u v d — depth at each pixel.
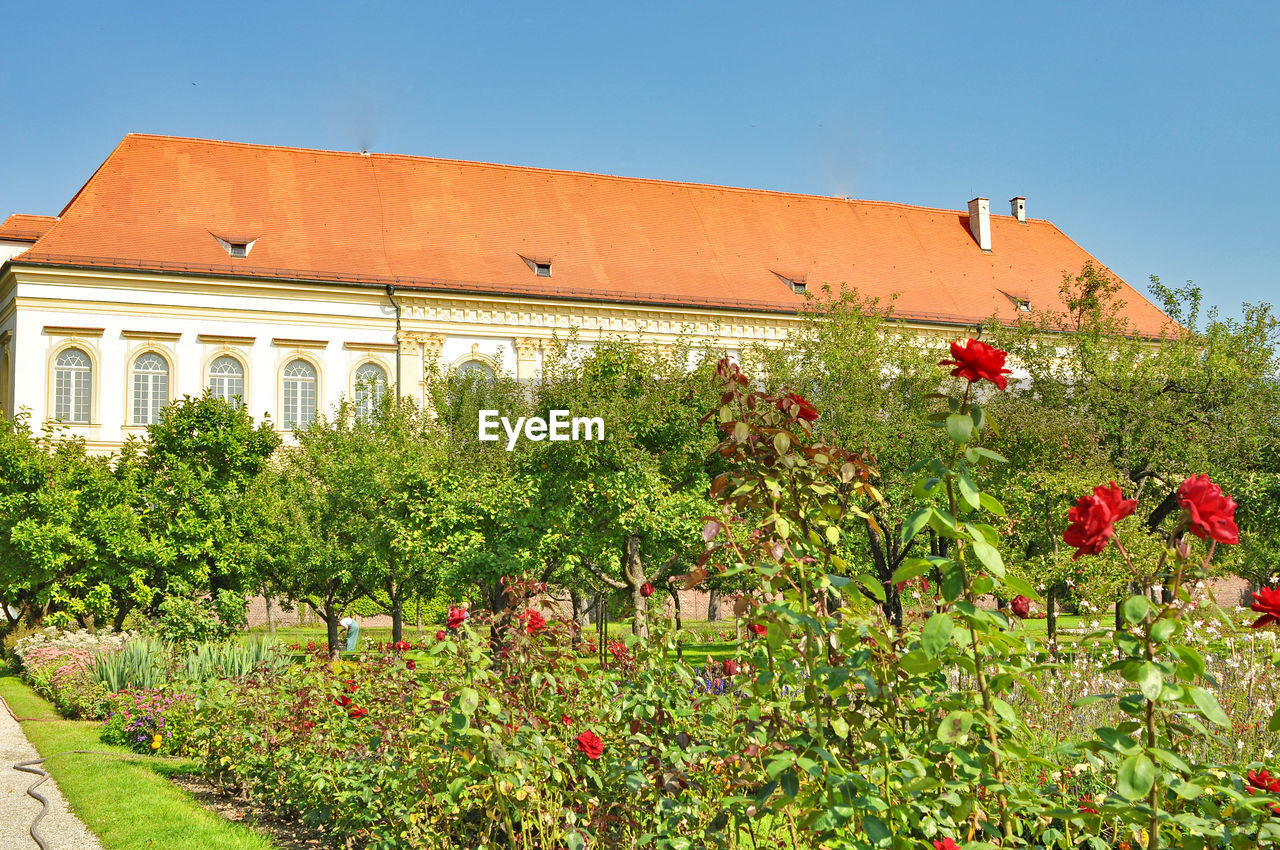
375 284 43.03
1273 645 4.90
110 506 23.08
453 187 48.25
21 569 23.42
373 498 24.61
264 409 41.84
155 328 40.69
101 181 42.25
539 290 45.19
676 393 19.22
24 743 13.84
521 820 5.41
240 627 22.75
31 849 8.12
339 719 8.42
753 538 4.03
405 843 6.41
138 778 10.75
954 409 3.35
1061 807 3.63
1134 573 3.05
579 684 5.97
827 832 3.66
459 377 29.77
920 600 4.27
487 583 19.98
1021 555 19.06
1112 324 26.66
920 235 55.00
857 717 3.70
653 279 47.69
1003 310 51.81
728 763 4.61
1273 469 23.56
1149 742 3.01
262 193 44.72
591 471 18.80
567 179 50.72
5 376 40.78
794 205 54.16
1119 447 23.69
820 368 26.03
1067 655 8.14
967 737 3.51
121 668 16.50
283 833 8.46
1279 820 3.30
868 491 4.09
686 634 6.07
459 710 4.66
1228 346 24.64
